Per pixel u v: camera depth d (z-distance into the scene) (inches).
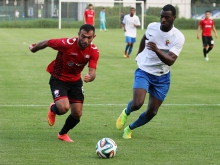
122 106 1236.5
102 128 996.6
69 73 855.1
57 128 986.7
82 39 810.2
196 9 6338.6
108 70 1955.0
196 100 1332.4
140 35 4377.5
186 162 755.4
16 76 1732.3
